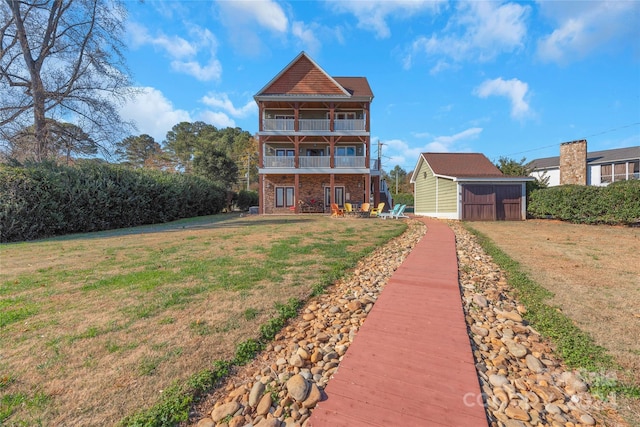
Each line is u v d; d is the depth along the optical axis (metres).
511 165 21.70
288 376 2.35
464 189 14.77
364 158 20.61
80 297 3.89
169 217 17.53
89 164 13.93
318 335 2.97
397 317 3.26
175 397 2.04
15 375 2.24
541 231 10.13
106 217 13.32
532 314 3.37
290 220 15.24
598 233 9.46
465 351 2.57
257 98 19.95
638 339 2.74
